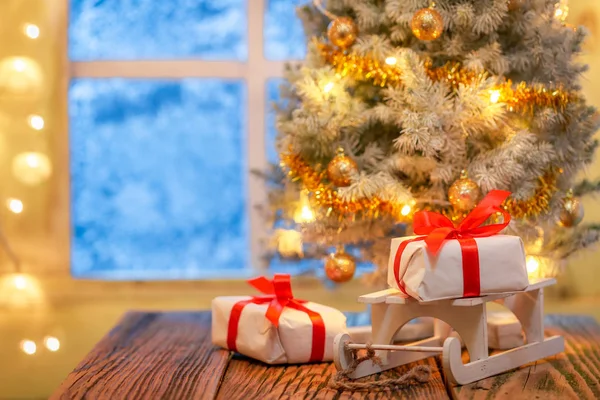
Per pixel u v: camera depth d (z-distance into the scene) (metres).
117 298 1.90
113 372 1.27
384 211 1.38
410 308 1.24
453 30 1.36
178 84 1.94
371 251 1.46
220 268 1.96
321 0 1.50
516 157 1.31
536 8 1.36
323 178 1.41
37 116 1.87
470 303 1.20
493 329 1.35
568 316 1.53
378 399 1.18
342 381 1.22
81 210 1.94
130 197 1.95
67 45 1.90
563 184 1.41
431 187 1.39
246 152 1.92
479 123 1.32
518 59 1.36
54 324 1.89
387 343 1.26
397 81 1.37
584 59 1.80
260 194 1.91
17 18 1.87
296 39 1.92
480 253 1.20
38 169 1.88
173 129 1.95
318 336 1.28
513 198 1.33
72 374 1.26
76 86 1.93
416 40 1.38
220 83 1.94
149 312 1.57
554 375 1.24
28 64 1.87
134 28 1.93
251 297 1.35
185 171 1.95
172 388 1.21
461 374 1.20
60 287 1.90
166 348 1.36
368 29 1.40
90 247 1.95
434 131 1.30
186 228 1.96
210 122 1.95
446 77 1.36
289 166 1.41
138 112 1.94
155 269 1.95
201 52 1.93
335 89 1.37
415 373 1.21
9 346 1.89
